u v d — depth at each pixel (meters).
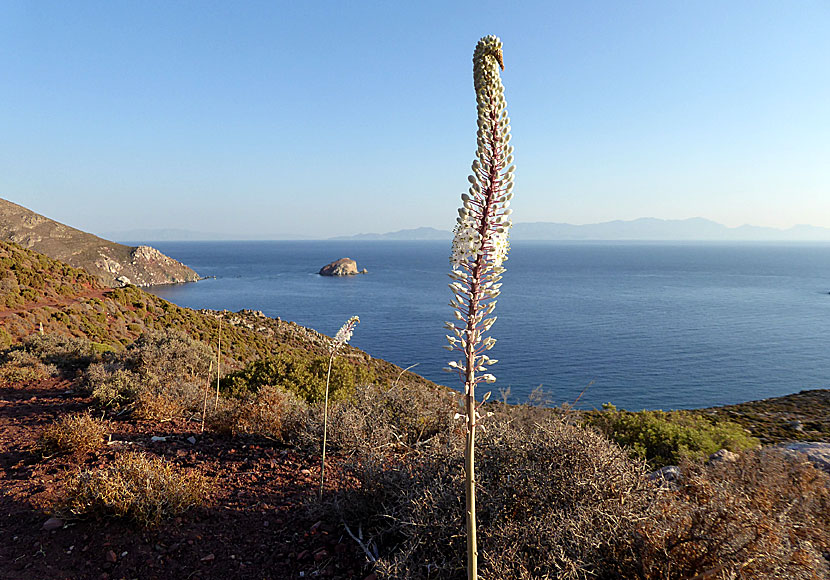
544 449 4.76
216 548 5.01
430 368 55.59
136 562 4.77
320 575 4.54
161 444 7.99
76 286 37.34
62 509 5.38
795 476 5.70
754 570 3.55
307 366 13.48
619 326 88.06
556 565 3.66
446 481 4.89
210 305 108.06
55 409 10.18
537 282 184.50
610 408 10.45
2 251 37.00
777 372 56.34
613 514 4.08
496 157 2.64
